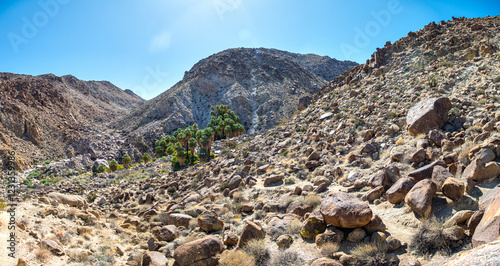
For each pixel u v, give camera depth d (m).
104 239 10.59
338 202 8.66
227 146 66.38
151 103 186.25
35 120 119.94
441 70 25.80
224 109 124.56
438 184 9.02
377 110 23.11
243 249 8.88
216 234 11.00
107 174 55.41
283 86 170.62
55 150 110.19
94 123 166.25
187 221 12.86
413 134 16.08
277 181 17.28
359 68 41.66
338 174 15.12
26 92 135.50
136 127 150.38
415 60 31.52
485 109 15.34
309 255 7.97
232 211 13.69
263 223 11.27
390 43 40.75
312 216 9.34
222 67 186.25
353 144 19.27
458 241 6.51
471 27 33.84
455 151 11.58
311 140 23.61
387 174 11.46
